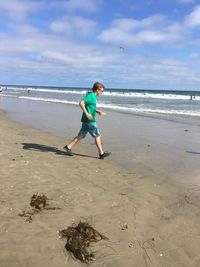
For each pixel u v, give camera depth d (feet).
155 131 23.90
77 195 10.25
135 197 10.40
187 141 20.06
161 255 7.30
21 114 34.78
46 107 44.93
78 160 14.65
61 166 13.43
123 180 12.09
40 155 15.10
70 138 20.10
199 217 9.16
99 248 7.38
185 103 64.54
